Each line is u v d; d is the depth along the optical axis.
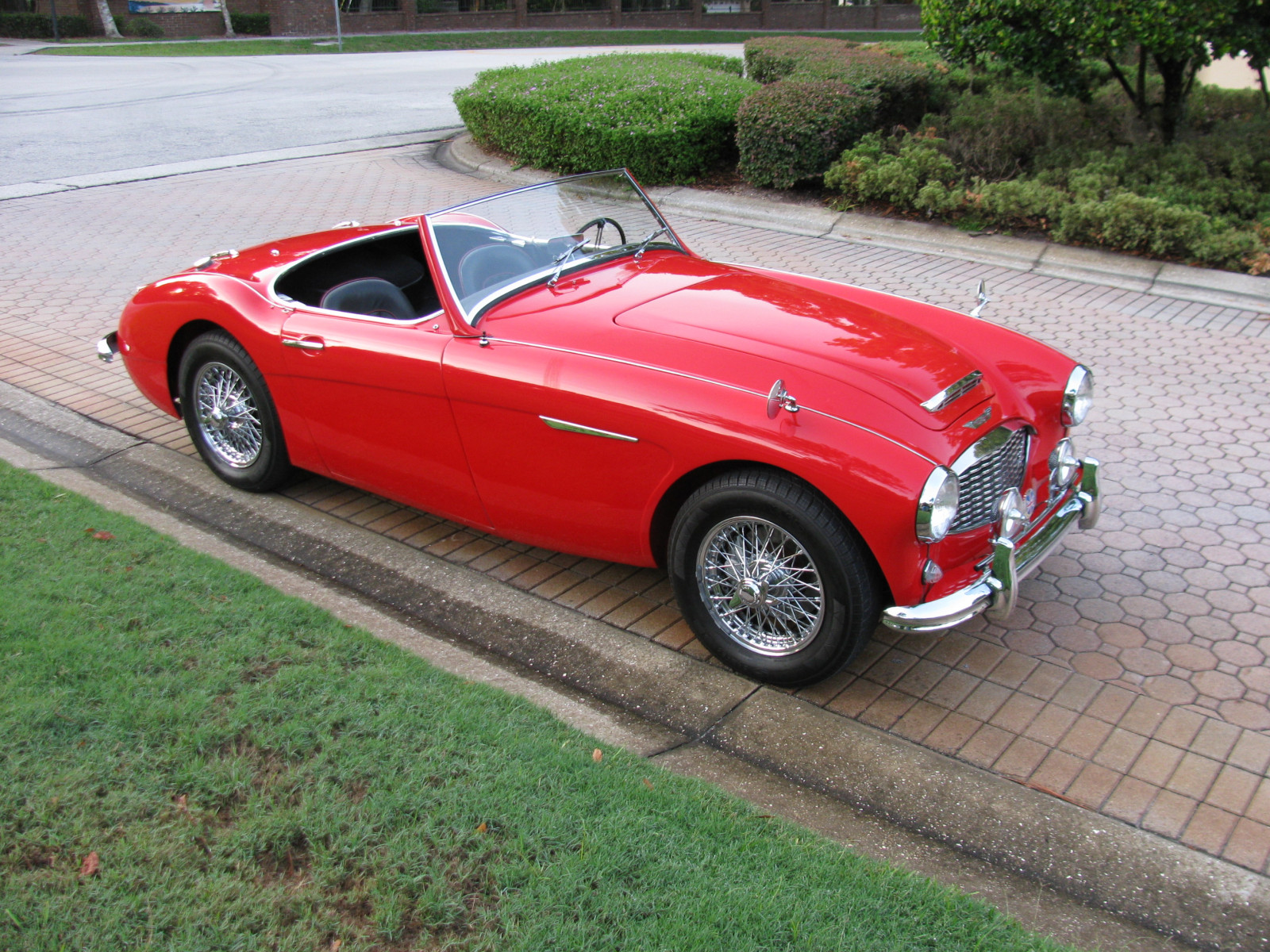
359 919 2.29
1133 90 11.79
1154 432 5.49
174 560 3.95
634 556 3.64
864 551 3.08
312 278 4.90
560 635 3.75
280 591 3.81
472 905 2.32
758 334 3.54
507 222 4.16
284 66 28.05
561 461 3.56
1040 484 3.60
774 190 11.03
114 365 6.57
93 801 2.61
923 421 3.12
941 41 10.30
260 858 2.46
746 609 3.42
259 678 3.17
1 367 6.48
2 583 3.67
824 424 3.04
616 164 11.52
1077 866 2.63
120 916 2.28
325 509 4.78
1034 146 11.02
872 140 10.69
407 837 2.51
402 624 3.71
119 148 13.96
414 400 3.89
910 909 2.36
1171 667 3.53
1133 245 8.52
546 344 3.59
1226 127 11.19
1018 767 3.03
